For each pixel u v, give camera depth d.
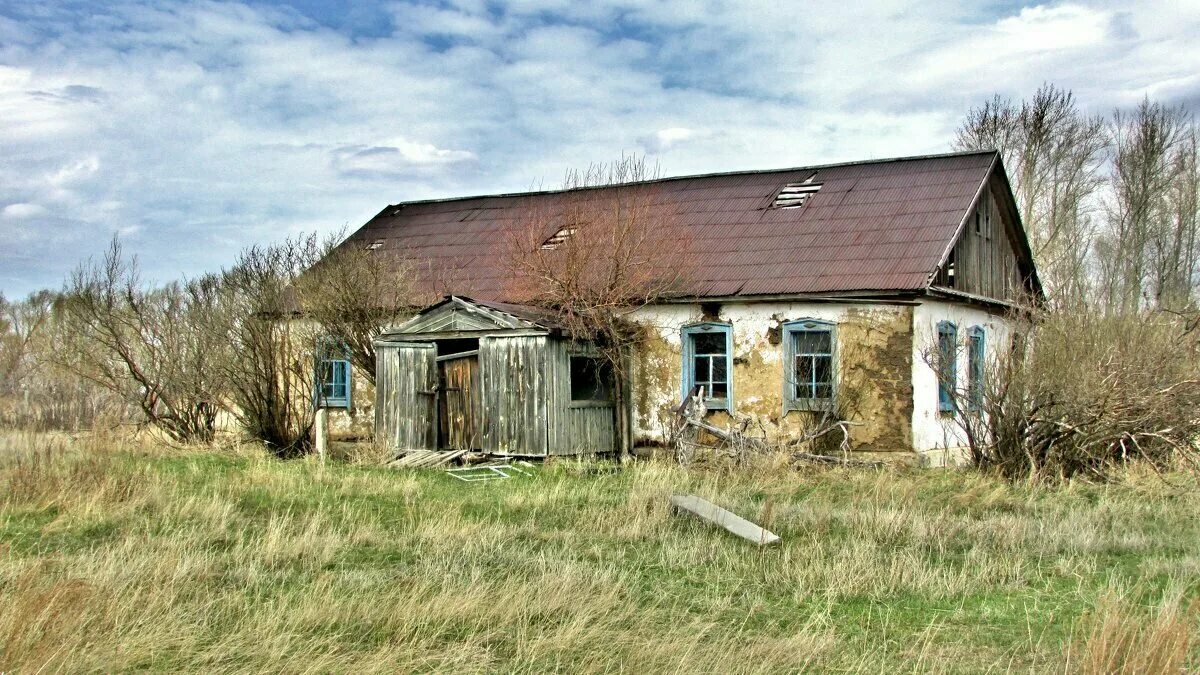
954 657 7.49
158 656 7.15
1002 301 22.67
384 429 20.41
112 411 25.59
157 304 21.92
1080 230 42.16
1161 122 41.78
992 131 42.69
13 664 6.52
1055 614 8.56
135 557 9.80
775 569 9.96
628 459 19.25
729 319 19.94
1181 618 7.60
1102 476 15.83
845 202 21.97
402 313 21.67
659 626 8.16
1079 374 15.70
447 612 8.12
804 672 7.18
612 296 20.05
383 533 11.53
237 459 18.98
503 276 23.05
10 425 26.11
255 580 9.23
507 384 19.19
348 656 7.20
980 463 16.84
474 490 15.34
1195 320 16.66
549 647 7.46
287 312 20.72
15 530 11.58
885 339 18.55
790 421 19.22
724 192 23.86
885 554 10.69
